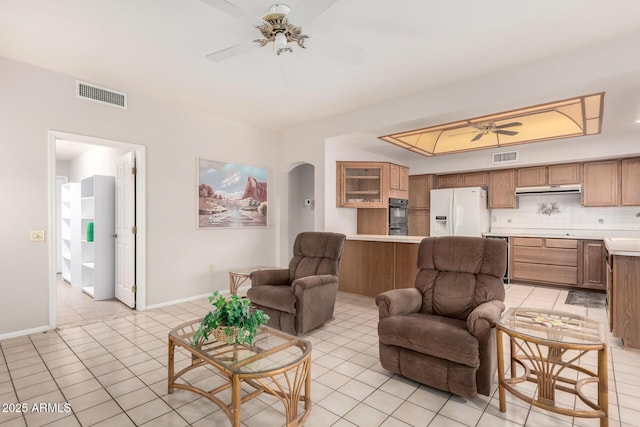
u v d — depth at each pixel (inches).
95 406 79.0
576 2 86.6
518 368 100.7
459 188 240.1
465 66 124.3
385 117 162.2
